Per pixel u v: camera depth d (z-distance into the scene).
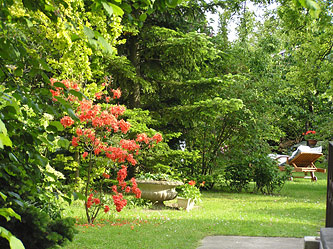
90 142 8.75
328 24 14.79
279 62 24.23
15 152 2.59
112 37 9.16
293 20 15.58
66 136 11.62
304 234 7.51
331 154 4.82
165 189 11.64
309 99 25.86
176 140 16.88
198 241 6.86
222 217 9.62
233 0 16.17
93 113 8.12
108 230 7.61
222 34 18.00
